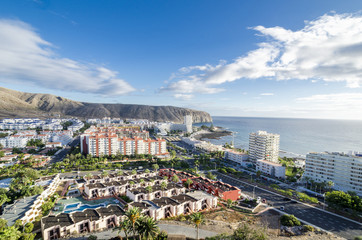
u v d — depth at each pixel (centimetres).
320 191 16750
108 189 14938
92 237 8062
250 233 6962
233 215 11738
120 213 10312
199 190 15562
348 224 10981
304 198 14000
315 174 18562
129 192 14062
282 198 14925
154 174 19412
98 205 12850
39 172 18012
